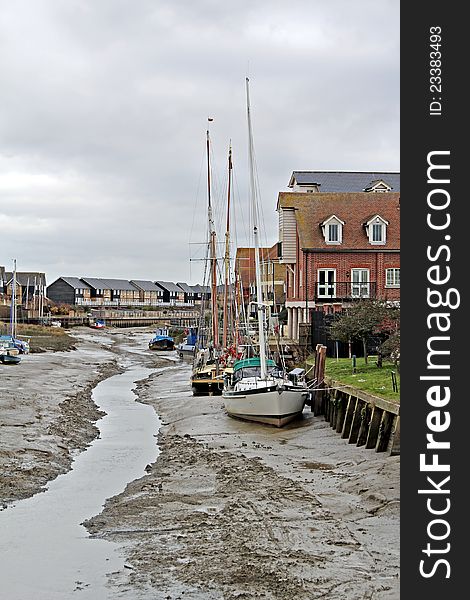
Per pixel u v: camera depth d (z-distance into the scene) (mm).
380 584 10781
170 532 13820
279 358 35156
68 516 15266
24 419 26844
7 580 11633
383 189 51156
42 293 144625
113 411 33438
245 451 21609
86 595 10977
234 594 10602
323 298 40406
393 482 15680
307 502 15383
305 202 44438
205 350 42625
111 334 116125
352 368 28125
